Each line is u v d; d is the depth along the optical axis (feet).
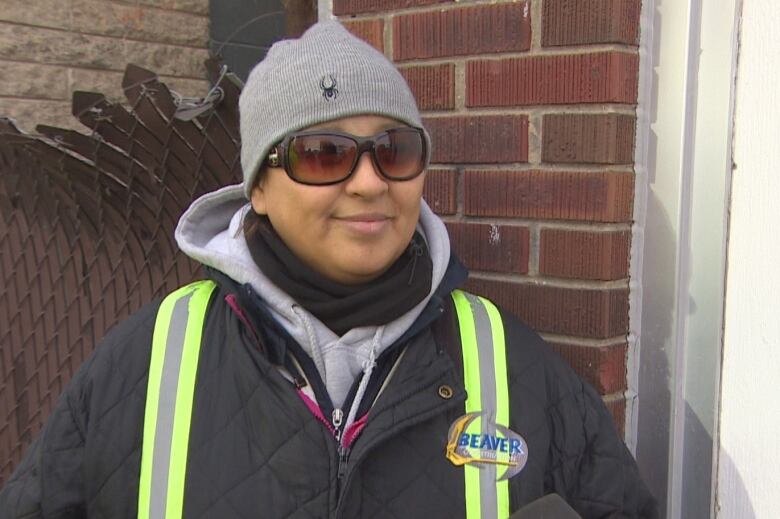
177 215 7.20
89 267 7.32
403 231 4.39
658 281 5.29
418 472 4.22
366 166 4.18
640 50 5.13
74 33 10.42
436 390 4.30
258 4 11.13
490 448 4.34
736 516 5.11
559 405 4.57
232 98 6.92
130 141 7.00
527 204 5.39
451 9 5.65
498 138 5.49
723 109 5.06
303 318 4.34
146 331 4.58
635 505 4.65
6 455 7.54
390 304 4.32
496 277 5.58
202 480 4.18
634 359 5.39
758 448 4.99
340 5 6.29
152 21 11.02
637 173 5.22
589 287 5.19
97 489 4.33
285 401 4.17
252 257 4.56
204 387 4.38
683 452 5.40
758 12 4.83
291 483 4.09
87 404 4.44
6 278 7.41
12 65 9.97
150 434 4.31
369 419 4.16
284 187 4.31
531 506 3.71
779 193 4.81
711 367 5.23
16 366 7.46
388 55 6.03
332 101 4.18
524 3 5.30
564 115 5.19
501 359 4.57
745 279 4.99
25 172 7.23
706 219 5.19
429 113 5.83
